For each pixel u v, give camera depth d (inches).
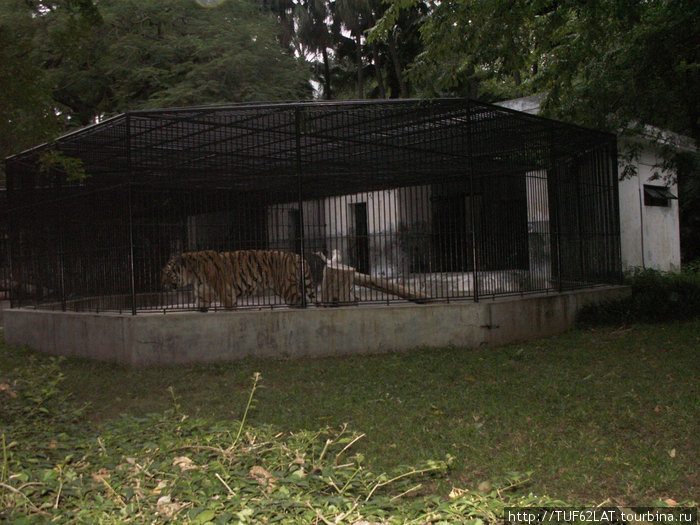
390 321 364.8
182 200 389.4
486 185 429.7
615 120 495.5
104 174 417.4
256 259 400.2
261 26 826.8
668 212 677.3
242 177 459.8
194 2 797.2
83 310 408.8
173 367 343.6
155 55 734.5
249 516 131.6
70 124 756.6
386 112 372.2
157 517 135.1
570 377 286.0
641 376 281.1
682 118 558.6
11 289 500.4
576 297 438.0
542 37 432.1
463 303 370.0
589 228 479.2
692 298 465.7
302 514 137.3
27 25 638.5
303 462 168.4
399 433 216.4
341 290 387.2
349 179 470.0
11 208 485.1
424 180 442.6
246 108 349.7
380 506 144.6
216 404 267.7
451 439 207.2
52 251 439.5
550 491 164.7
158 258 376.8
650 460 179.8
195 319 353.1
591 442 197.9
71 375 339.3
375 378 300.0
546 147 431.8
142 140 400.2
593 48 460.8
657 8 432.1
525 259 418.3
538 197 449.4
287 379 307.6
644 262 622.8
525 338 389.1
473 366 313.9
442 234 394.6
